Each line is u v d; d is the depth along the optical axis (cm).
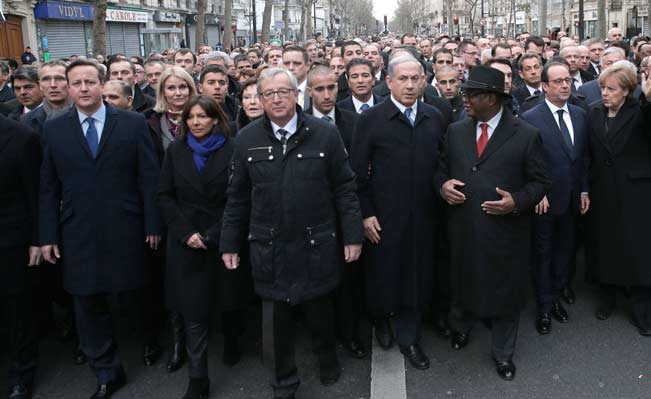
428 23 10362
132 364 455
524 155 402
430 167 436
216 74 528
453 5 6581
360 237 388
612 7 4278
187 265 403
